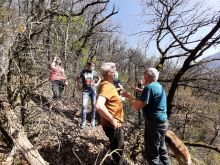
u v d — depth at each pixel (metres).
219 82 3.84
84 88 3.29
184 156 2.65
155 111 2.24
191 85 3.91
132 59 4.26
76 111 3.61
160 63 3.90
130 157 3.02
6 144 2.30
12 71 2.27
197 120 4.42
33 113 2.30
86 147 2.76
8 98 2.29
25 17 2.23
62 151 2.52
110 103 2.08
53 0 2.56
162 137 2.27
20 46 2.28
